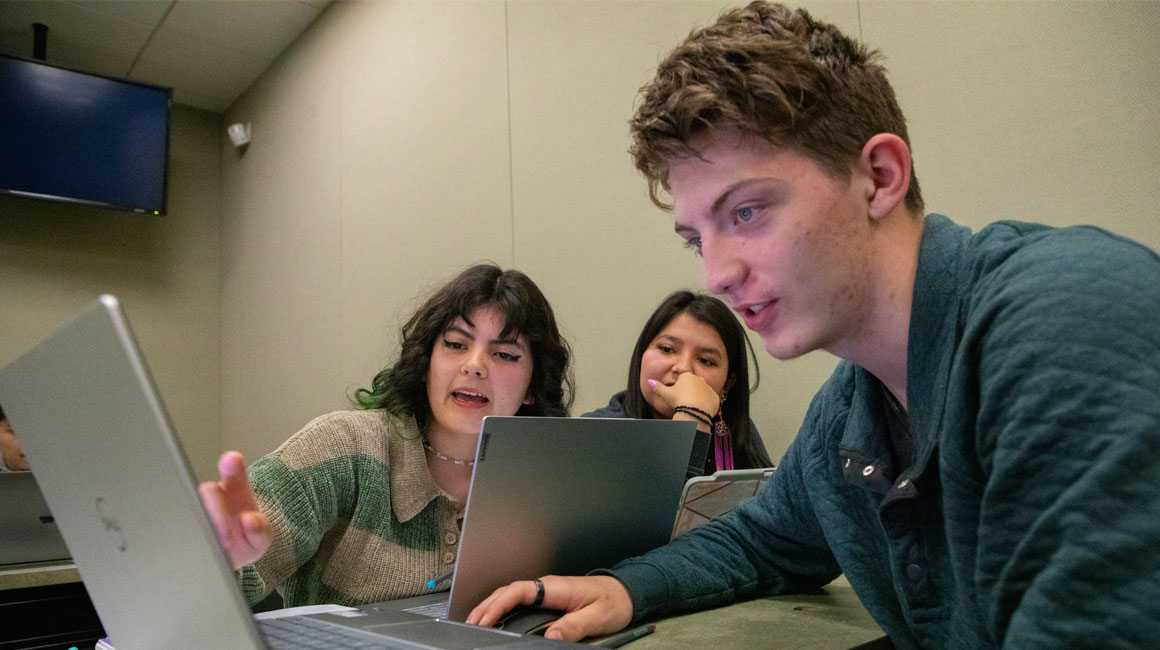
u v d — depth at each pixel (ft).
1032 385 1.54
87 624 5.27
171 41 13.58
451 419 4.11
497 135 9.21
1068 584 1.40
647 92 2.19
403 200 10.85
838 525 2.68
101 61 14.01
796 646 2.35
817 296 2.01
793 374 6.04
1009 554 1.59
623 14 7.68
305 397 12.91
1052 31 4.64
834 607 3.03
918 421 2.10
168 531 1.66
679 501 3.34
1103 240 1.70
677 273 6.97
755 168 1.96
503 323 4.15
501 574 2.75
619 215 7.57
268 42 13.94
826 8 5.92
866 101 2.02
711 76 1.96
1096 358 1.48
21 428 2.10
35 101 12.46
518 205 8.83
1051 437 1.49
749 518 3.30
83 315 1.68
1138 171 4.24
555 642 2.11
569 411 4.84
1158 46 4.19
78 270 14.33
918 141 5.32
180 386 15.26
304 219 13.33
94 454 1.82
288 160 13.98
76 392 1.79
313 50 13.37
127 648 2.12
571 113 8.22
